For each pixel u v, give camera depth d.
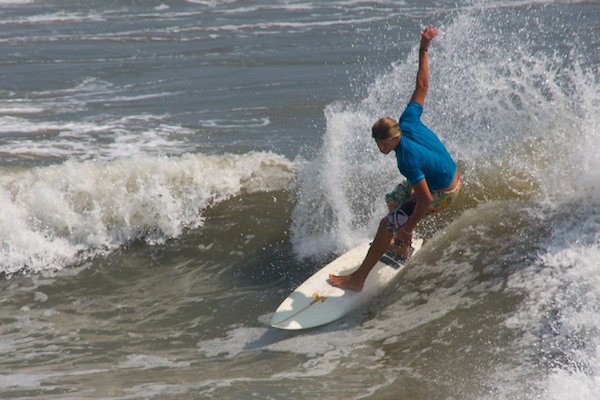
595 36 50.88
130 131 38.72
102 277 25.86
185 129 38.84
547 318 18.38
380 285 22.23
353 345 19.88
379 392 17.25
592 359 16.47
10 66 53.88
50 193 27.97
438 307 20.70
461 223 24.14
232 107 42.66
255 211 27.88
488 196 25.08
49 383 18.94
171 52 57.88
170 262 26.42
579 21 58.19
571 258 20.23
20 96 46.19
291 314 21.41
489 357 17.80
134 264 26.50
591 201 22.30
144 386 18.47
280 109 41.75
